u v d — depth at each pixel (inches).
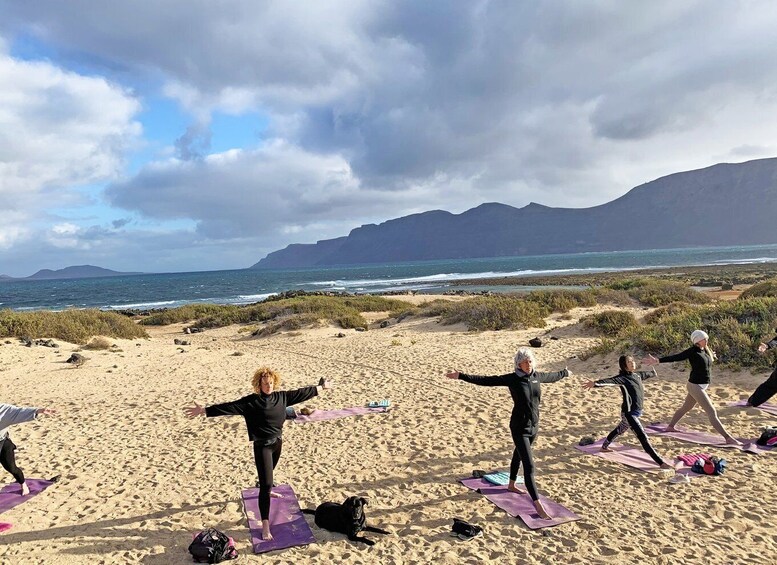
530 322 753.6
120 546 183.5
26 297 3297.2
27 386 500.7
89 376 548.4
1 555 177.8
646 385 369.4
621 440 273.1
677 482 215.8
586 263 4990.2
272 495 221.8
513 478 216.2
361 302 1379.2
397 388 425.4
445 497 215.9
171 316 1336.1
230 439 313.3
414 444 286.0
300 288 3134.8
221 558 170.9
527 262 6382.9
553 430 294.7
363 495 221.9
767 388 283.4
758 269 2471.7
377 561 167.8
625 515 191.2
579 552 167.3
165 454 288.5
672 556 161.8
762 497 199.9
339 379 478.9
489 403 362.0
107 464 273.9
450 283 2989.7
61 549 181.5
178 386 481.1
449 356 556.4
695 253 6909.5
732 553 162.4
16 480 244.7
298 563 168.1
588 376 415.5
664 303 979.9
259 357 660.1
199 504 219.3
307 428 325.7
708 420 291.4
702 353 257.4
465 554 169.0
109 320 953.5
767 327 407.8
